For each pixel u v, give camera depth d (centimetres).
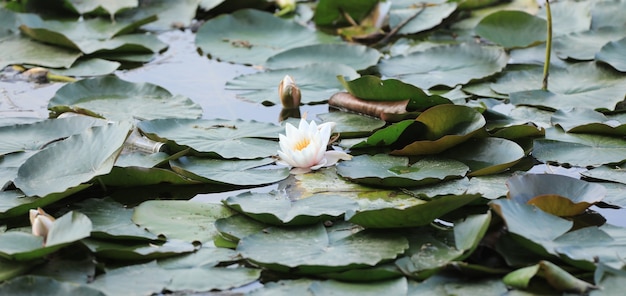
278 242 306
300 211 323
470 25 626
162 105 464
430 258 293
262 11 627
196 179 371
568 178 338
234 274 293
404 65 531
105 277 291
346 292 277
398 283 281
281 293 277
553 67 501
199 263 300
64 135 411
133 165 379
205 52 577
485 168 367
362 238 308
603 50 499
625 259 284
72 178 351
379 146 414
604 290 266
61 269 293
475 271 283
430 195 348
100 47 569
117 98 476
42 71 530
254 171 380
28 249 291
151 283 286
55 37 563
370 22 622
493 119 433
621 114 441
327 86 498
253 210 326
